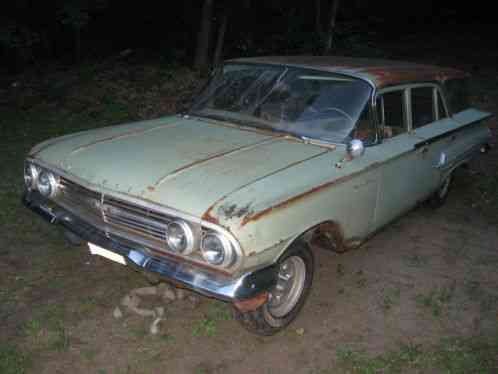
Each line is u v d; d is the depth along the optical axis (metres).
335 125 4.13
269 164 3.57
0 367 3.13
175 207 3.12
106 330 3.59
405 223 5.79
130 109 9.49
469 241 5.40
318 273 4.56
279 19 14.89
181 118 4.70
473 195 6.70
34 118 8.94
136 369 3.24
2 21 10.52
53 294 3.96
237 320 3.52
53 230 4.97
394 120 4.55
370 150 4.16
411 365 3.42
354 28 16.36
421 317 4.00
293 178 3.43
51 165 3.83
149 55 13.51
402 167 4.50
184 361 3.34
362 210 4.05
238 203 3.06
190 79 10.96
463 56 16.84
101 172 3.54
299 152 3.84
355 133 4.12
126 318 3.72
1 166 6.59
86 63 11.84
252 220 3.01
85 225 3.62
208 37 12.44
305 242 3.64
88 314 3.74
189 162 3.53
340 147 3.99
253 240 3.02
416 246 5.23
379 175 4.16
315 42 13.63
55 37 13.02
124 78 10.91
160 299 4.01
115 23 14.38
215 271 3.10
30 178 4.04
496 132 9.47
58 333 3.51
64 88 10.11
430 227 5.71
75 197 3.73
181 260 3.20
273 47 14.00
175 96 10.17
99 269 4.36
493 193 6.72
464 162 5.99
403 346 3.62
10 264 4.33
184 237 3.07
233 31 14.44
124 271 4.35
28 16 11.60
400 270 4.71
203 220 3.01
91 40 13.96
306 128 4.15
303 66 4.55
